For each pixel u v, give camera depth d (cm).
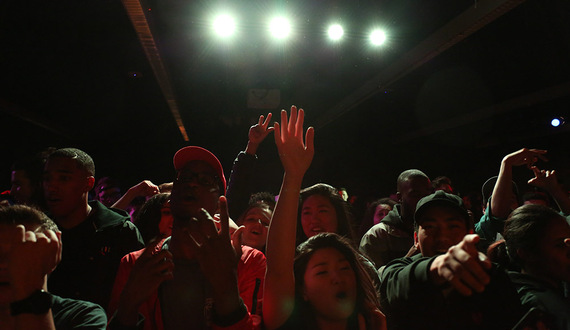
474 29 503
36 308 130
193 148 212
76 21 597
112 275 241
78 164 247
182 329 174
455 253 117
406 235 349
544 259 201
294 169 172
